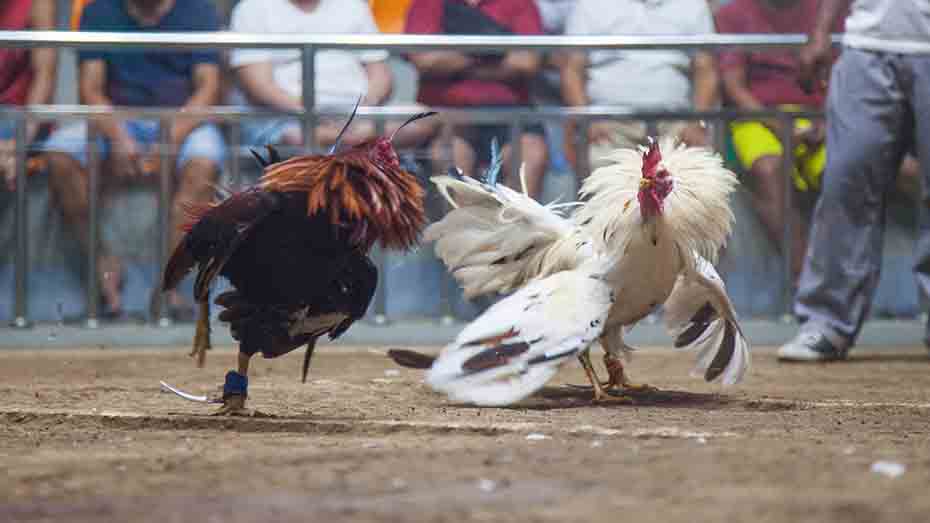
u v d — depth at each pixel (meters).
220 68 15.30
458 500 5.75
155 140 14.93
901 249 15.77
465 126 15.14
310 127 15.05
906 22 14.41
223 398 8.95
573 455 7.00
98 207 14.91
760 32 16.27
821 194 14.73
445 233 10.52
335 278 8.69
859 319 14.52
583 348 9.34
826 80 15.06
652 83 15.63
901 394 11.05
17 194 14.82
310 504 5.71
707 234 9.80
